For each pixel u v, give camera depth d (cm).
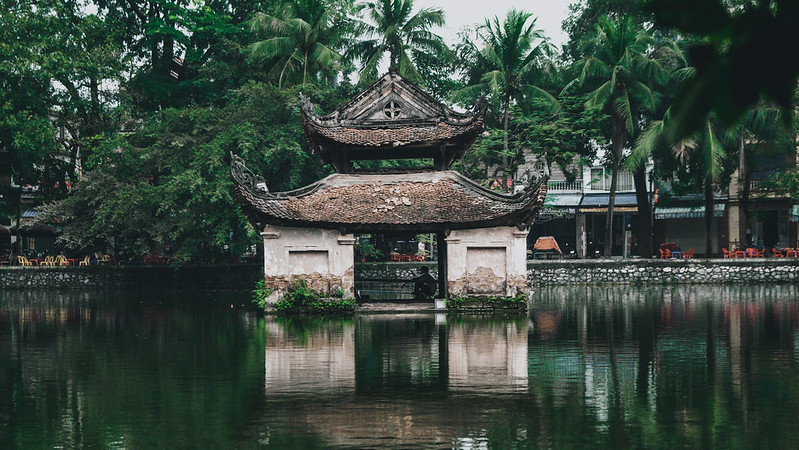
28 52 4025
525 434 988
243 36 4753
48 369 1542
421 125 2719
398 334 2058
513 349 1747
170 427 1046
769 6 187
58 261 4862
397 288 4522
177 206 4162
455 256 2669
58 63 4156
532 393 1243
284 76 4516
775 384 1311
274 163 4250
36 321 2550
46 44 4138
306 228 2652
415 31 4728
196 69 4847
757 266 4300
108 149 4334
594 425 1032
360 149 2752
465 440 961
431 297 3091
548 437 972
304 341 1930
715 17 190
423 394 1241
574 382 1335
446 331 2117
